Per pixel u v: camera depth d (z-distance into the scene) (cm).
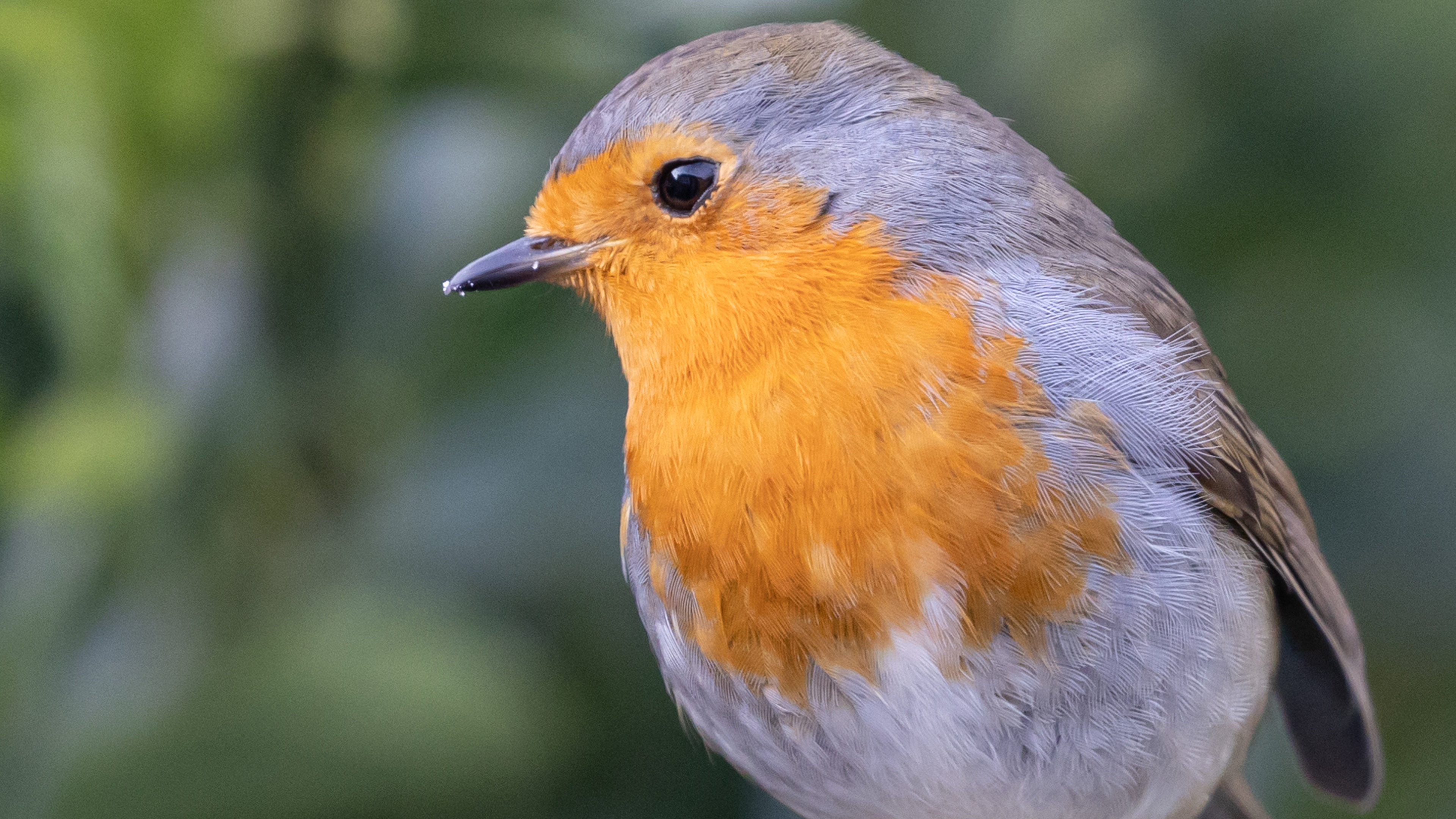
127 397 118
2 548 118
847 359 117
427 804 119
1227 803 121
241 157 118
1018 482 117
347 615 119
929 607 117
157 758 118
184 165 118
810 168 118
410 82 119
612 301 118
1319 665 120
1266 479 119
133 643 119
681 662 118
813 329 117
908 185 118
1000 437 117
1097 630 117
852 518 117
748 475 117
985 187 118
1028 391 117
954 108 118
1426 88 119
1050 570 117
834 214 118
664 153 118
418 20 119
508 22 119
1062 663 117
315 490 119
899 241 118
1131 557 117
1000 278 118
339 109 119
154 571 118
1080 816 118
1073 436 117
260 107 118
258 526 119
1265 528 119
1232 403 119
